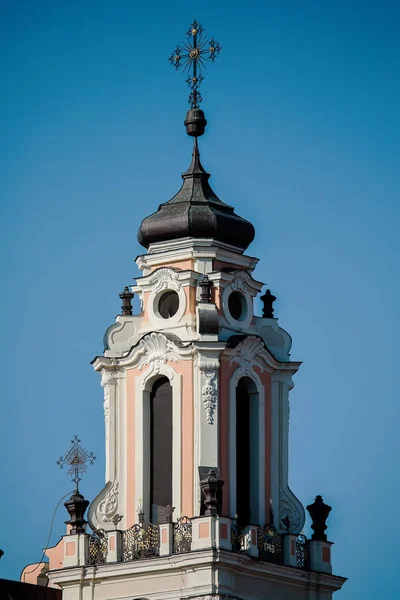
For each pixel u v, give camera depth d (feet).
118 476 411.95
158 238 417.08
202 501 397.60
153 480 409.69
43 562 433.89
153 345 411.13
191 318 411.75
